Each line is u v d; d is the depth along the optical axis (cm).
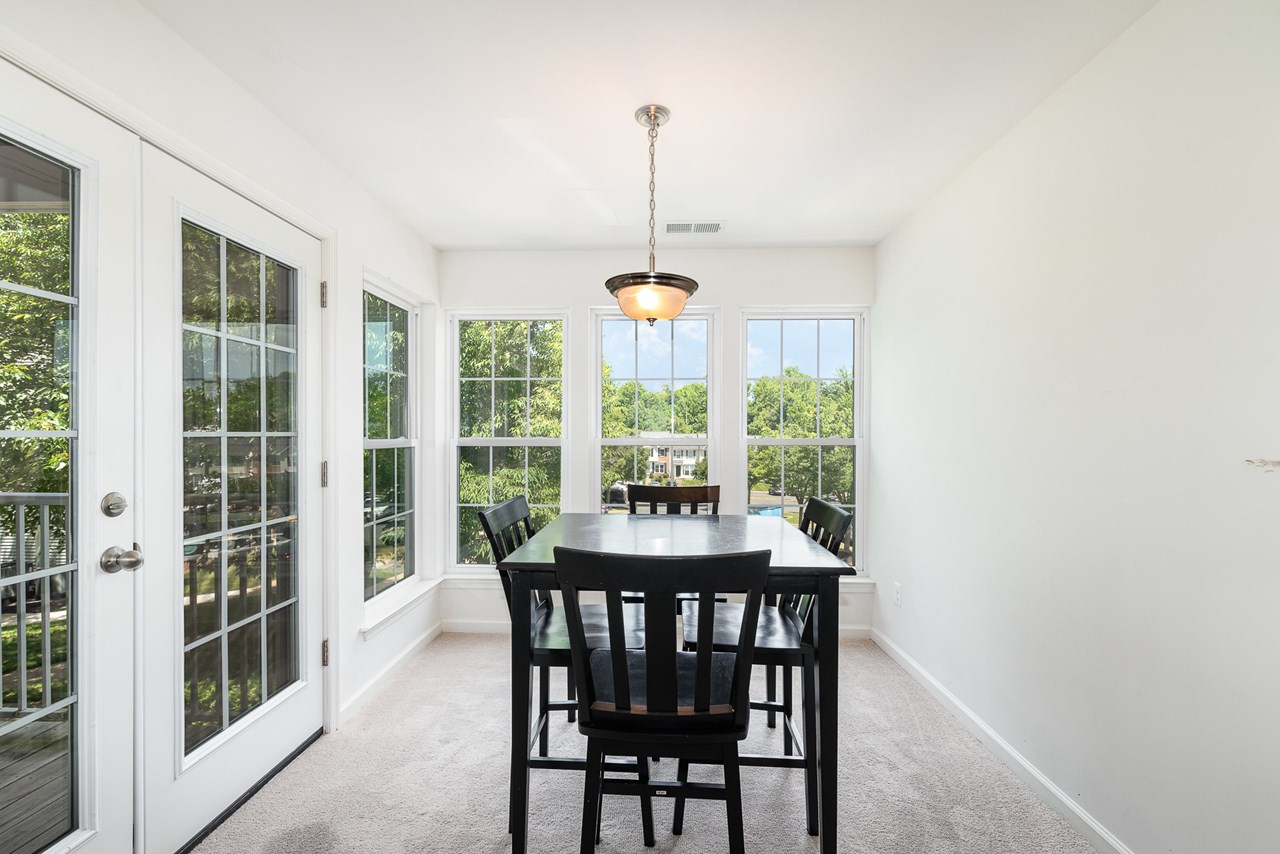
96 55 138
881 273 335
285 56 173
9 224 123
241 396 191
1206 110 137
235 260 189
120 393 146
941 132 217
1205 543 137
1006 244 216
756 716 248
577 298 355
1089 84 175
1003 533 215
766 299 349
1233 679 131
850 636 341
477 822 178
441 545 358
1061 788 183
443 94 193
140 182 152
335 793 192
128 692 148
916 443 288
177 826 161
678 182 261
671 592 132
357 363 259
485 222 310
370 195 273
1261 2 124
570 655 171
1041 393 195
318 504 229
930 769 207
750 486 359
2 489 123
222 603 182
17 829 125
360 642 256
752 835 173
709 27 160
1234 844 130
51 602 132
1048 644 190
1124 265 161
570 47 169
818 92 192
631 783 148
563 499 361
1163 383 149
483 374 368
